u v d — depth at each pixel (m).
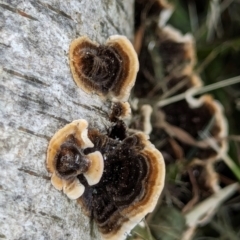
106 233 0.19
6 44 0.15
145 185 0.19
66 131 0.16
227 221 0.33
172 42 0.32
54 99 0.16
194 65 0.33
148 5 0.30
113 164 0.19
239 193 0.33
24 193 0.15
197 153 0.31
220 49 0.34
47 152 0.16
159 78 0.31
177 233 0.29
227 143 0.32
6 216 0.15
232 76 0.36
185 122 0.31
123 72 0.20
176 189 0.31
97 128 0.18
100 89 0.19
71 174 0.17
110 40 0.20
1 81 0.15
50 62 0.16
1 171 0.15
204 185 0.31
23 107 0.15
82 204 0.18
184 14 0.36
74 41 0.18
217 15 0.35
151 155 0.19
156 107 0.30
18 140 0.15
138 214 0.19
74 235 0.17
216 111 0.32
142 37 0.30
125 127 0.20
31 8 0.16
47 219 0.16
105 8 0.20
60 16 0.17
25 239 0.15
